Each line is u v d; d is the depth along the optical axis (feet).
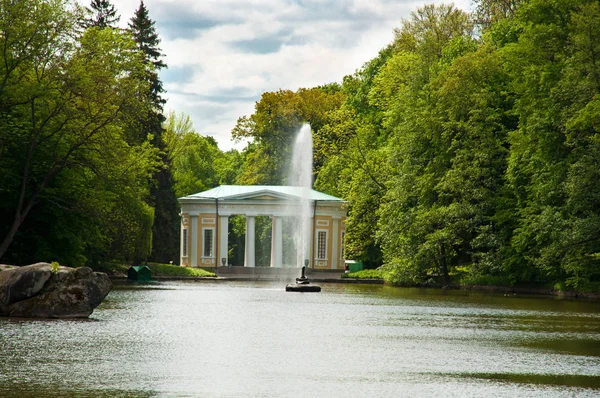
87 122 202.90
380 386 77.30
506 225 252.62
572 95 198.80
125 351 96.78
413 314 155.94
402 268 270.46
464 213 252.83
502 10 330.95
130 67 249.55
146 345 102.47
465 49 299.58
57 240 203.62
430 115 270.26
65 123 194.59
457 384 79.05
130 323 128.67
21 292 130.93
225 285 274.57
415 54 339.77
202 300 188.75
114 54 249.14
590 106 184.44
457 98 260.01
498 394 74.59
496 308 173.88
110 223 221.46
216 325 128.67
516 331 126.31
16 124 185.37
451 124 258.57
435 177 269.85
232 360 91.40
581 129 191.21
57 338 106.93
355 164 344.08
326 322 137.18
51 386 74.79
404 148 282.97
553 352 101.86
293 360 92.07
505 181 254.27
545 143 211.82
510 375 84.48
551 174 211.61
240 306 171.12
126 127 273.13
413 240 270.46
